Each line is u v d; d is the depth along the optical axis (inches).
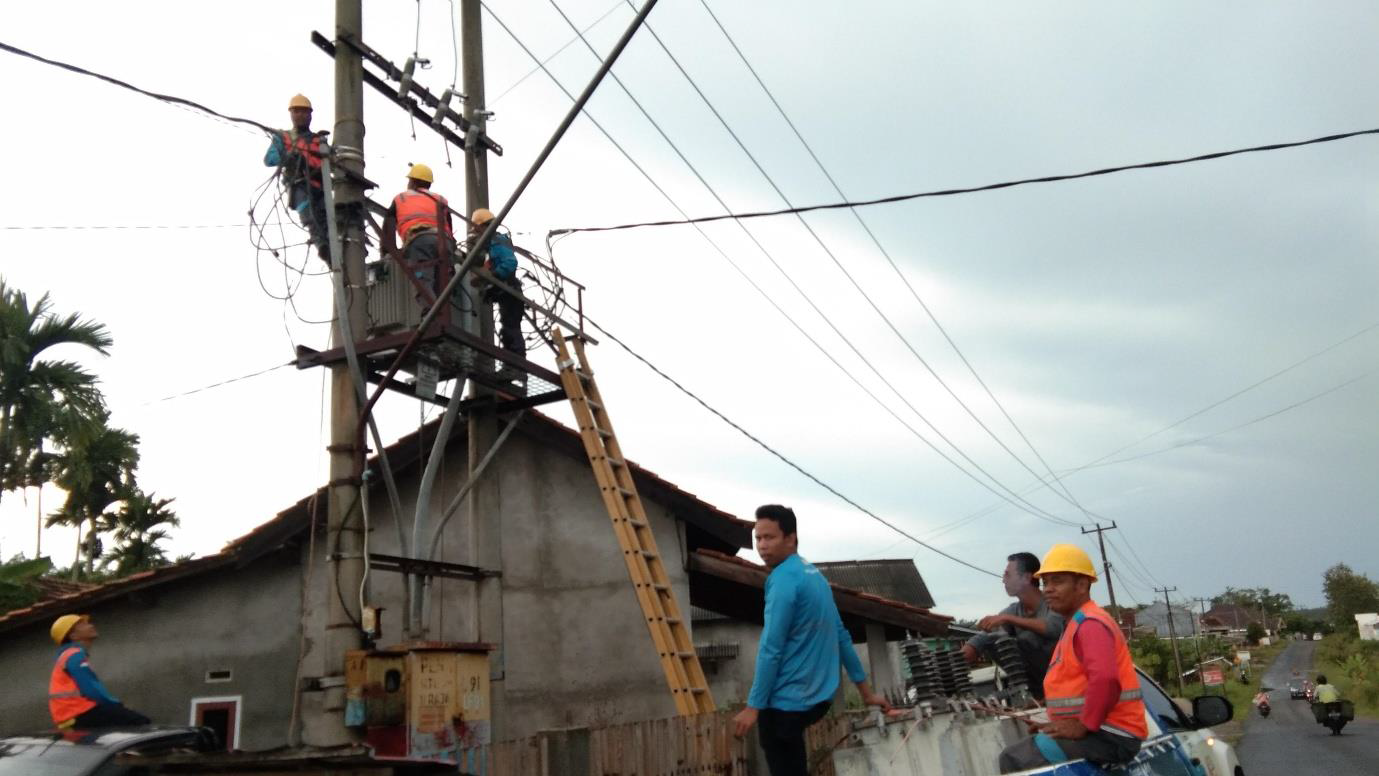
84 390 921.5
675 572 491.2
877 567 1502.2
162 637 475.5
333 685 332.8
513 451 506.0
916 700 232.5
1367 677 1825.8
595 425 410.6
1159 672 2380.7
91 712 270.1
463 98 445.7
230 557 471.5
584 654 478.9
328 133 378.0
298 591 479.8
